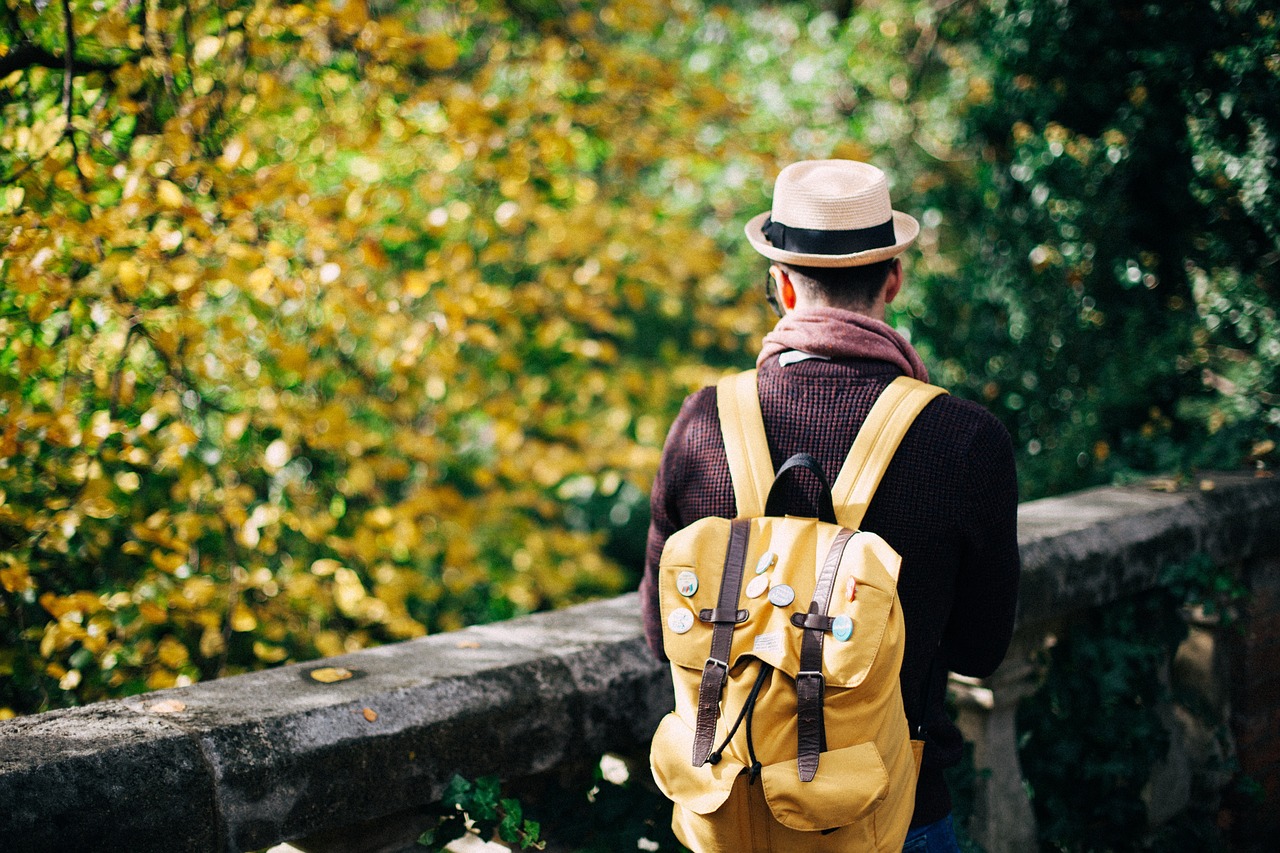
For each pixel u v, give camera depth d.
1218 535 2.83
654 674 1.97
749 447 1.52
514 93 4.89
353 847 1.73
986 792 2.44
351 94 4.14
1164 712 2.89
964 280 4.85
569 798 2.04
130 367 3.08
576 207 5.45
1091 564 2.48
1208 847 2.91
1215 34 3.47
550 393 5.89
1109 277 4.04
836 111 6.38
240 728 1.52
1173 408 3.78
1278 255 3.45
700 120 5.19
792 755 1.36
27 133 2.76
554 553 6.00
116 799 1.38
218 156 3.24
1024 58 4.13
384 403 4.42
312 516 3.66
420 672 1.78
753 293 5.97
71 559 2.96
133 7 3.01
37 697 2.83
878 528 1.45
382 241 3.81
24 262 2.58
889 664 1.36
